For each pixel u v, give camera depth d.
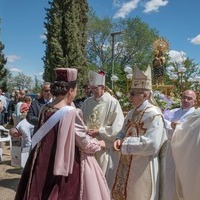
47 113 3.14
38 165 3.03
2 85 36.94
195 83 11.52
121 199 3.90
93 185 3.20
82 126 3.16
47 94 6.17
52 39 23.62
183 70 12.03
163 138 3.76
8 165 7.95
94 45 42.66
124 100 8.05
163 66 14.99
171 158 4.28
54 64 23.50
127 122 4.04
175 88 11.64
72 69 3.19
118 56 43.03
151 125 3.69
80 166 3.19
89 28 41.50
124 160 3.94
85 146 3.18
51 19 24.00
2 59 36.81
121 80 11.38
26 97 9.46
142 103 3.90
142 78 3.85
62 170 2.95
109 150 4.92
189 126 4.04
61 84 3.15
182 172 4.08
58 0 24.14
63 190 3.02
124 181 3.89
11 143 8.45
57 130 3.04
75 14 24.33
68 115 3.04
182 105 5.81
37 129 3.21
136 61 42.69
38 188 2.98
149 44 42.53
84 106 5.32
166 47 15.17
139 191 3.77
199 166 3.92
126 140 3.73
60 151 2.96
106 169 4.84
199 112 4.05
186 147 4.03
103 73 5.27
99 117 5.07
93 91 5.16
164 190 3.86
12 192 5.95
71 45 23.72
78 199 3.11
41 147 3.06
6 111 14.62
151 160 3.77
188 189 4.03
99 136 4.95
